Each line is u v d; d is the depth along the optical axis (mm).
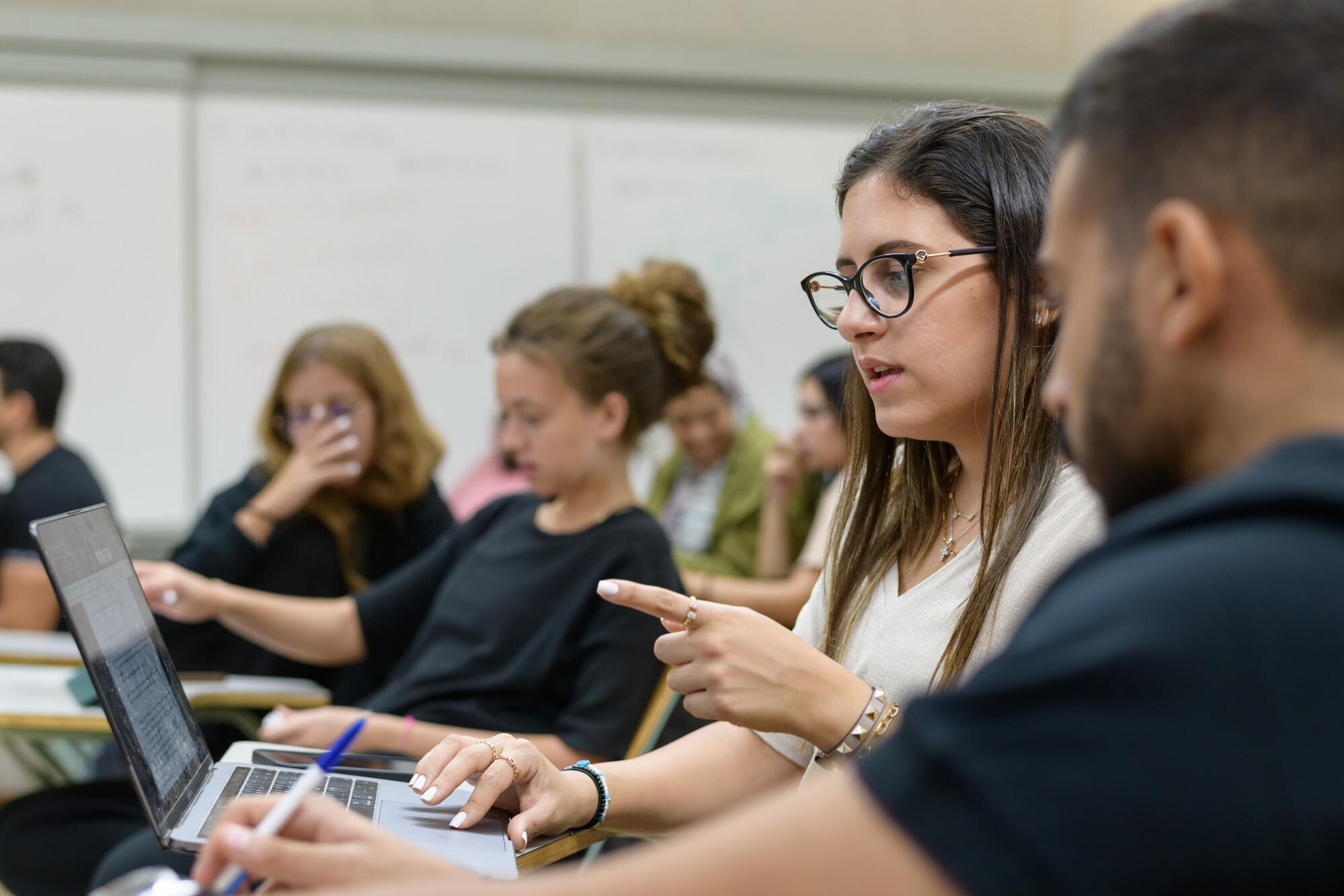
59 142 3422
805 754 1075
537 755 951
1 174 3389
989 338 958
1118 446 453
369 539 2178
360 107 3623
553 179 3746
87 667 751
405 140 3652
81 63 3434
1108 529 485
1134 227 435
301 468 2105
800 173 3920
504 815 939
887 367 981
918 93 4016
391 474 2180
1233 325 419
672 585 1511
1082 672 364
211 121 3529
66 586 776
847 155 1048
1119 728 357
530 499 1727
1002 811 358
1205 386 427
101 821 1786
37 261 3404
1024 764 363
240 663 2068
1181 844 348
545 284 3742
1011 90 4094
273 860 562
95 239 3438
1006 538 936
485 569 1579
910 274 955
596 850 1282
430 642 1565
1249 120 415
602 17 3830
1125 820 351
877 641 1023
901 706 916
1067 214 467
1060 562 912
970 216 954
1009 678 376
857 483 1116
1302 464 391
